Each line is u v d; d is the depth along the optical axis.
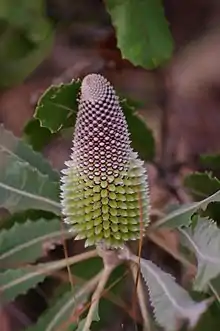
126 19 0.94
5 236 0.91
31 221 0.92
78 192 0.84
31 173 0.90
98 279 0.90
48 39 1.01
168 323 0.84
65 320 0.90
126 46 0.94
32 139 0.97
